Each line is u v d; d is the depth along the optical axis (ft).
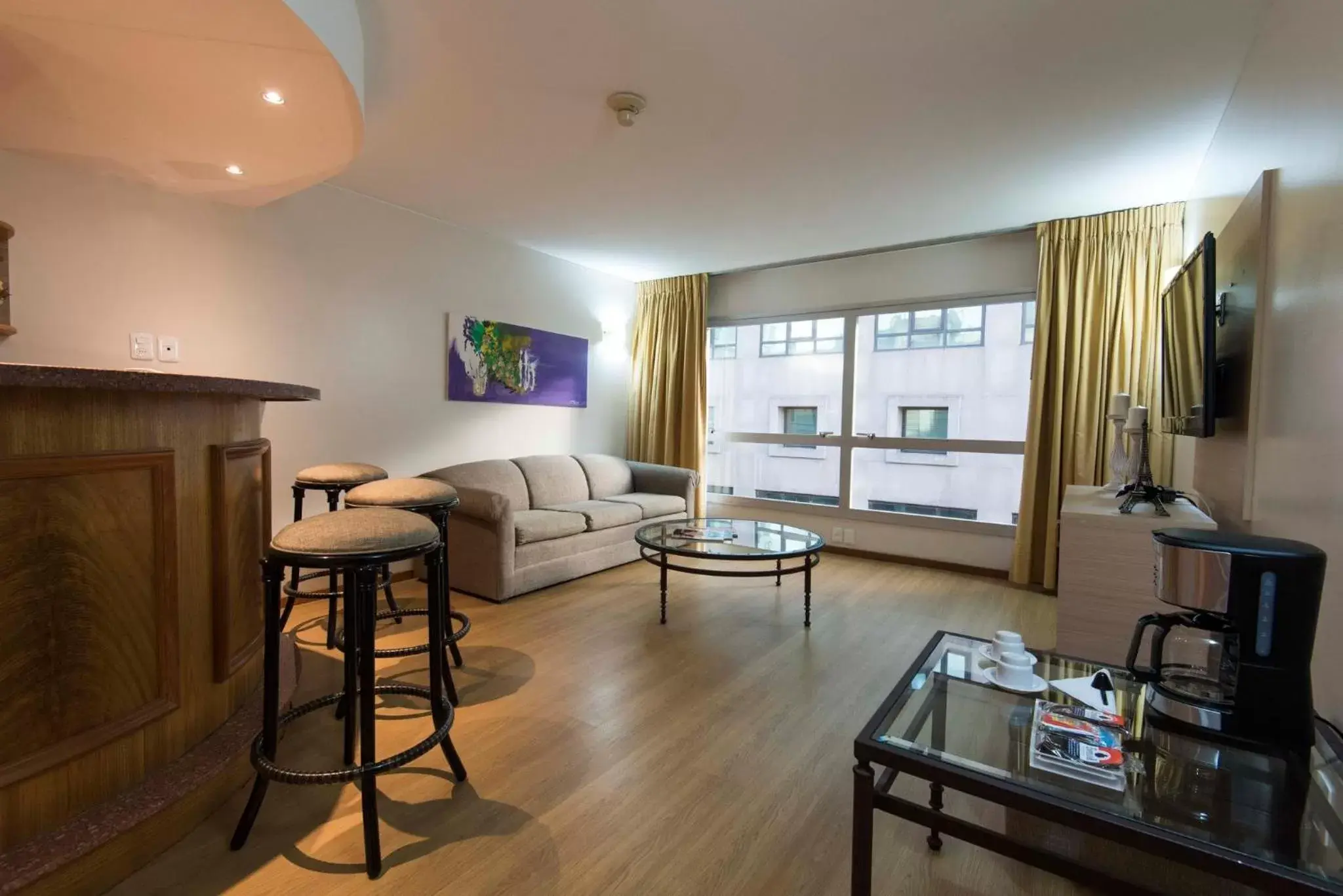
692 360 17.33
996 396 13.87
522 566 11.69
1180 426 7.92
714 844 5.06
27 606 4.13
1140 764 3.80
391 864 4.75
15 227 7.93
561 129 8.70
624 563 14.24
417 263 12.71
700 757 6.34
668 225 12.99
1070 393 12.21
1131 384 11.64
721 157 9.52
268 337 10.48
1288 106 5.37
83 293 8.48
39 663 4.20
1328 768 3.55
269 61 5.87
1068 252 12.23
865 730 3.84
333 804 5.47
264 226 10.37
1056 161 9.48
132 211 8.91
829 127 8.52
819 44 6.66
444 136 8.95
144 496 4.82
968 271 13.83
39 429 4.15
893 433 15.19
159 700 4.97
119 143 7.66
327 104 6.64
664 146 9.20
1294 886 2.72
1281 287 5.30
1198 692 4.02
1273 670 3.67
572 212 12.30
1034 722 4.22
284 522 10.84
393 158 9.77
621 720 7.09
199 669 5.44
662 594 10.41
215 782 5.27
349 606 5.97
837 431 16.07
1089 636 6.75
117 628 4.65
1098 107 7.87
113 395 4.58
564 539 12.67
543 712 7.23
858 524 15.52
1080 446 12.10
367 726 4.78
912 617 10.84
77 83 6.27
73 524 4.35
